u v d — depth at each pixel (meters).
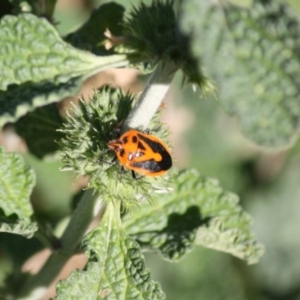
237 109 0.17
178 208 0.23
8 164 0.22
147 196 0.21
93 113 0.21
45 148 0.24
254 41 0.17
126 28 0.21
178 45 0.19
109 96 0.21
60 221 0.25
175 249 0.22
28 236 0.21
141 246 0.23
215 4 0.17
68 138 0.21
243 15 0.17
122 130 0.21
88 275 0.21
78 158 0.21
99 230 0.21
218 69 0.17
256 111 0.17
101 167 0.21
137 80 0.27
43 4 0.24
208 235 0.23
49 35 0.21
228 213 0.24
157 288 0.21
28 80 0.21
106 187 0.21
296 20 0.17
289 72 0.17
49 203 0.31
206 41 0.17
